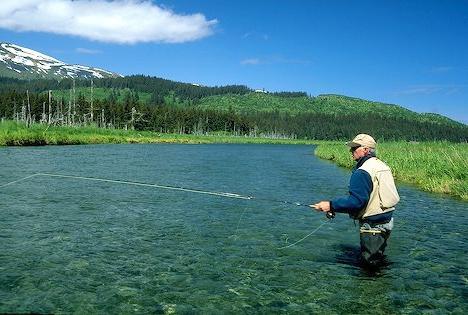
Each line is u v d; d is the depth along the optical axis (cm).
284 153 5688
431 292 575
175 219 1040
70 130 6962
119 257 720
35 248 763
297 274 645
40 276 620
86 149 4534
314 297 557
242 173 2331
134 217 1054
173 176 2042
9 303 523
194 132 17550
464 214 1166
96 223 976
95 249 765
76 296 551
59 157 3067
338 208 684
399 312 513
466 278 631
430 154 2373
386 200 670
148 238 849
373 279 626
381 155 2705
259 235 887
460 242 844
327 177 2191
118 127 14725
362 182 669
